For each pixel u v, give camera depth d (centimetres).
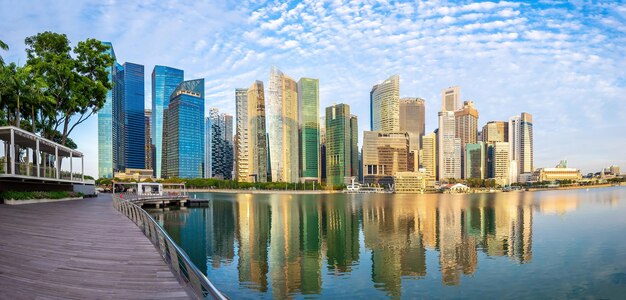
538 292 4550
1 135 4000
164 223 8394
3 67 4769
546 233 8831
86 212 3303
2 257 1365
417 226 10194
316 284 4778
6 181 3994
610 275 5169
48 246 1623
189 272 938
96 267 1287
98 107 6438
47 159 6506
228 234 7825
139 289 1042
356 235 8600
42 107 5591
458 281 5016
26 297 934
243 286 4597
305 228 9550
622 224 10225
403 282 4947
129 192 11488
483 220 11606
